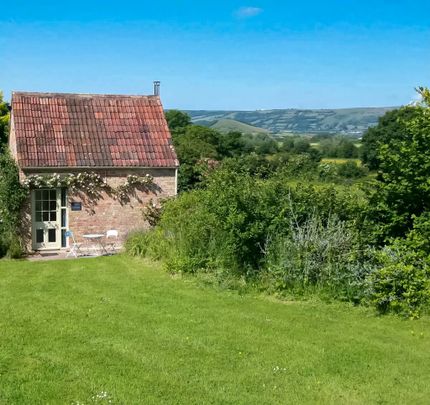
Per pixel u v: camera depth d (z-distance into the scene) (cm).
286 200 1541
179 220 1883
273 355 988
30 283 1541
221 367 931
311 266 1400
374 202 1420
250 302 1334
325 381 884
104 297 1377
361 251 1379
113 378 874
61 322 1158
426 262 1221
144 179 2247
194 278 1560
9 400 794
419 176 1320
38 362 934
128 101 2455
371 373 917
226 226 1498
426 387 868
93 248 2195
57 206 2166
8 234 2039
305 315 1232
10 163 2080
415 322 1186
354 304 1305
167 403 795
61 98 2361
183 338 1066
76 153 2177
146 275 1644
